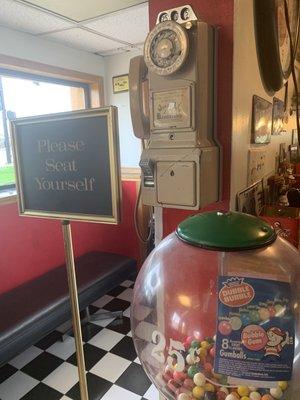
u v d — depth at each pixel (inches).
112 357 75.5
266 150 61.2
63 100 123.6
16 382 68.3
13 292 78.7
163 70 35.9
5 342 60.3
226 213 30.6
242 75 41.8
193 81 35.4
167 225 47.6
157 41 35.8
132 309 35.5
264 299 23.9
